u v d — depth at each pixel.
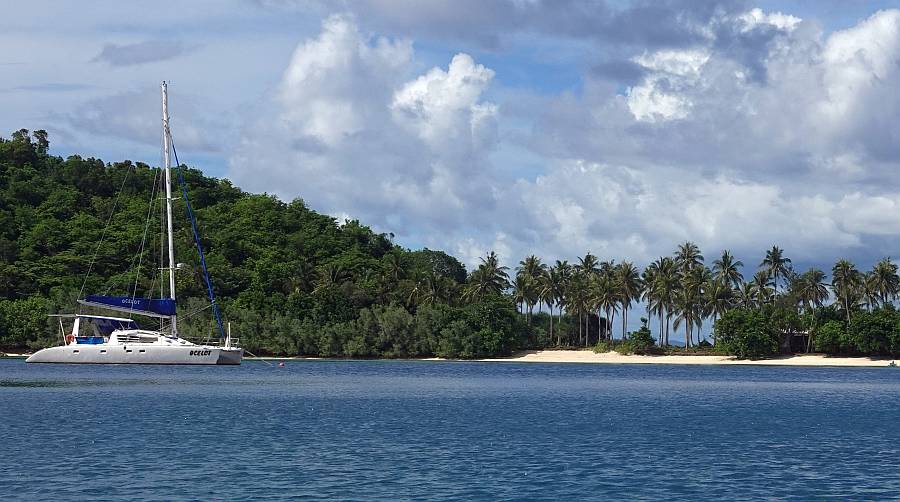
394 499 40.59
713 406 84.56
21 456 50.06
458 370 151.88
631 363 191.50
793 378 140.00
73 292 176.38
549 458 51.22
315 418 69.31
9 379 106.19
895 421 71.81
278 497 40.84
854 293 198.00
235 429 62.00
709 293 197.62
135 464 48.06
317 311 188.75
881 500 41.22
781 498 41.53
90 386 97.06
